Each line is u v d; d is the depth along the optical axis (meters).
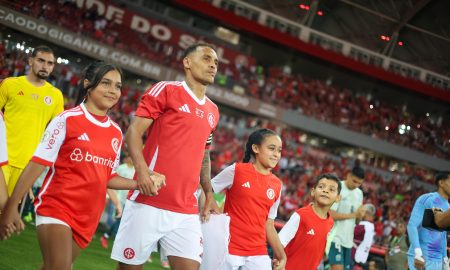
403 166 34.66
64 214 3.19
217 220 3.99
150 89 3.68
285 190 20.14
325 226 4.98
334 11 36.06
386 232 16.69
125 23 29.67
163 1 31.97
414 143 34.84
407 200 28.64
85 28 27.53
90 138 3.29
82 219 3.27
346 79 36.91
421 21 35.66
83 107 3.34
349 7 35.66
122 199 9.91
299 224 4.89
